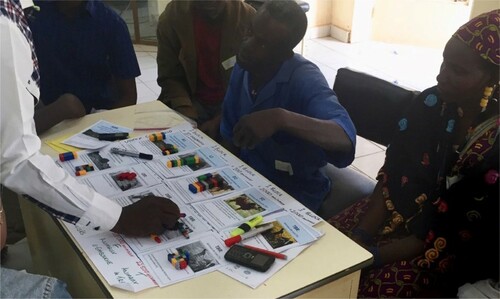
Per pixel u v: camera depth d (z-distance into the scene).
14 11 0.90
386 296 1.33
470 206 1.28
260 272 0.95
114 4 4.55
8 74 0.87
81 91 2.11
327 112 1.29
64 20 1.98
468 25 1.20
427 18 4.54
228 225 1.08
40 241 1.52
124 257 0.98
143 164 1.33
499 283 1.21
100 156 1.38
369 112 1.78
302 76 1.40
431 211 1.35
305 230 1.07
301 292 0.92
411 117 1.42
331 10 4.78
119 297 0.88
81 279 1.15
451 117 1.32
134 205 1.07
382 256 1.36
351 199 1.66
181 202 1.16
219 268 0.95
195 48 2.11
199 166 1.33
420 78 3.89
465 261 1.31
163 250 1.00
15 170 0.94
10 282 0.88
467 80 1.20
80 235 1.05
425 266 1.33
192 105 2.14
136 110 1.72
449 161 1.33
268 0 1.38
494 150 1.24
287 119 1.16
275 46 1.35
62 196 0.98
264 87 1.46
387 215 1.48
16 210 1.95
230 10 2.06
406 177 1.42
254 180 1.27
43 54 2.00
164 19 2.14
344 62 4.21
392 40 4.76
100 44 2.05
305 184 1.58
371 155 2.86
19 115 0.90
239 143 1.19
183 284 0.91
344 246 1.03
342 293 1.02
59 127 1.56
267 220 1.10
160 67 2.21
